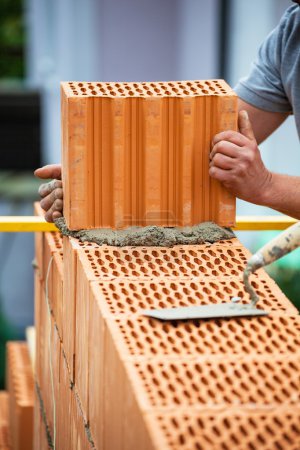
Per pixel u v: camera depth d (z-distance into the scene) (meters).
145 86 3.42
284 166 10.45
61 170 3.55
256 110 4.07
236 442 2.29
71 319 3.35
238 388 2.49
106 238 3.30
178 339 2.72
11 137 15.35
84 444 3.14
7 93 15.17
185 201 3.39
